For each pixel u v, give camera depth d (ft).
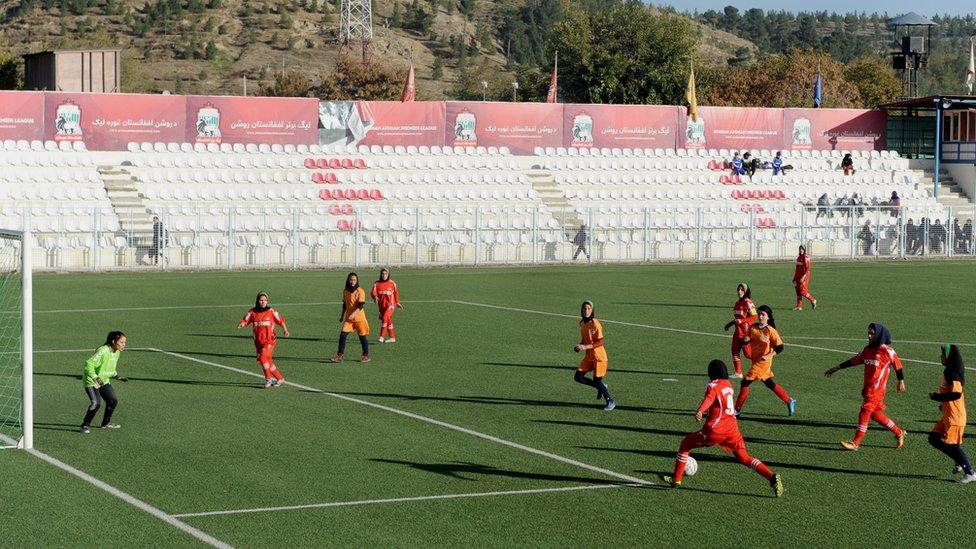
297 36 638.12
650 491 43.11
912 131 234.38
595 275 156.66
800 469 46.85
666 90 320.70
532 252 180.65
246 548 35.70
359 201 186.29
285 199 182.09
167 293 125.29
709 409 42.83
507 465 47.14
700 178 212.84
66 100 176.55
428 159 198.29
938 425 45.24
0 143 171.12
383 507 40.63
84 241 159.94
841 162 224.74
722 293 129.49
